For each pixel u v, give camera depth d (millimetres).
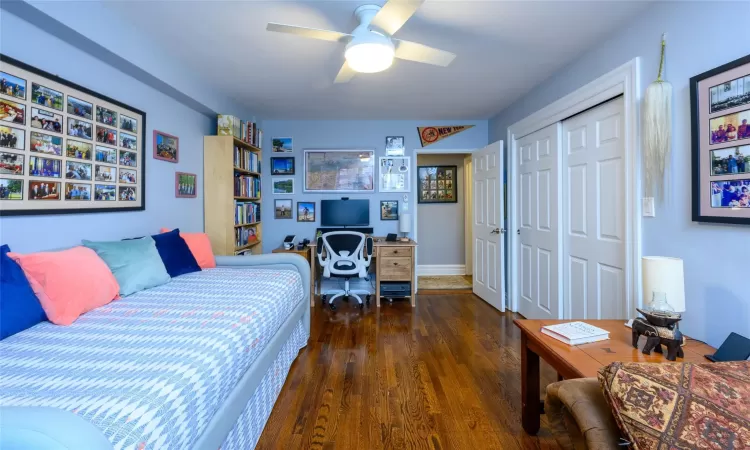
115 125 2189
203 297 1861
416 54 1979
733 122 1415
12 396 870
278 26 1702
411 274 3936
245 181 3777
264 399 1748
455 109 4004
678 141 1700
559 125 2836
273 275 2449
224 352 1248
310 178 4512
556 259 2891
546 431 1688
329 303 3975
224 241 3305
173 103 2838
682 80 1683
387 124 4531
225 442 1295
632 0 1838
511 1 1884
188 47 2420
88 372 1016
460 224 5742
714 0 1518
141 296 1873
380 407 1883
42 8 1565
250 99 3605
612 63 2219
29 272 1461
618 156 2207
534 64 2723
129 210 2324
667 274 1369
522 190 3529
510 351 2645
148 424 831
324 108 3951
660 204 1810
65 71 1849
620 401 716
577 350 1388
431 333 3045
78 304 1518
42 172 1714
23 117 1619
